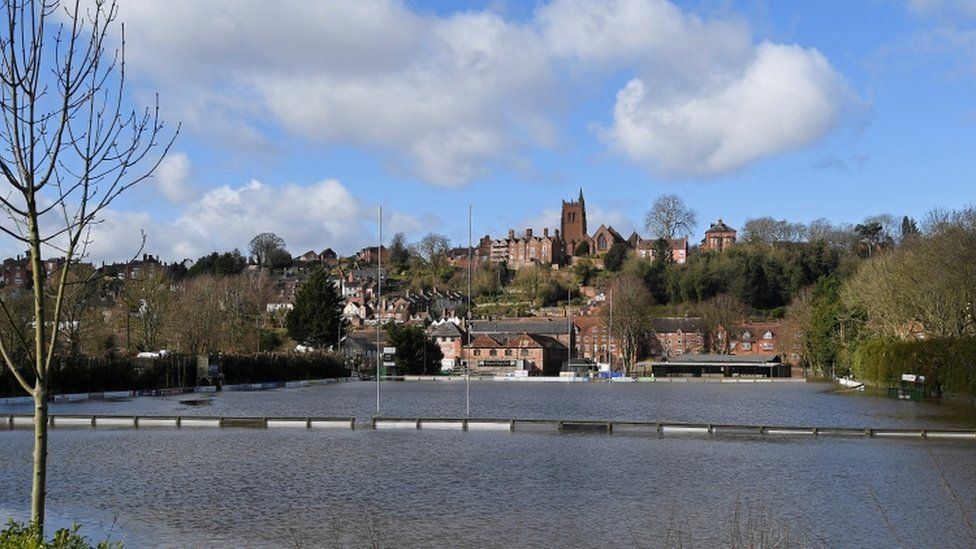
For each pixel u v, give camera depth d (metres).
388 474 41.84
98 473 41.94
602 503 34.69
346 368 172.62
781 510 33.41
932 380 102.62
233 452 49.91
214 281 183.25
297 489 37.75
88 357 107.31
